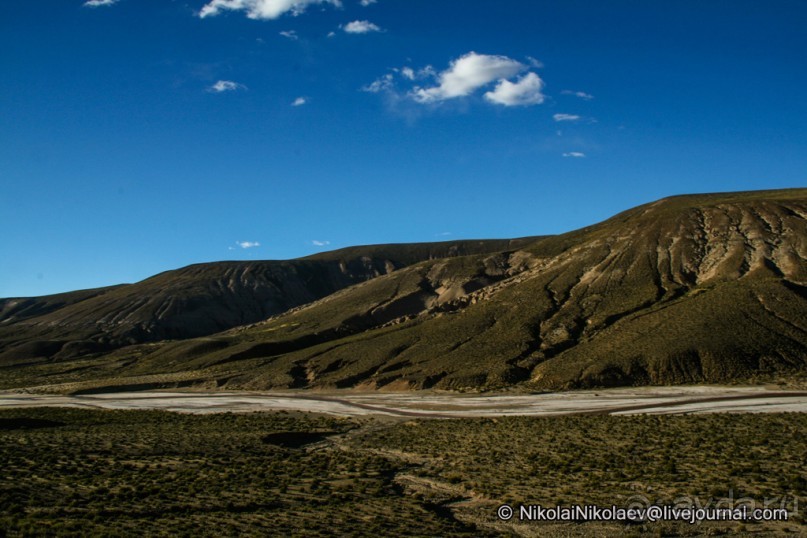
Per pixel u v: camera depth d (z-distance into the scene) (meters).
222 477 42.59
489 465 46.03
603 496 36.25
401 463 49.38
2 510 32.00
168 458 48.78
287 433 62.94
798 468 39.31
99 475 41.84
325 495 38.69
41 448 49.62
